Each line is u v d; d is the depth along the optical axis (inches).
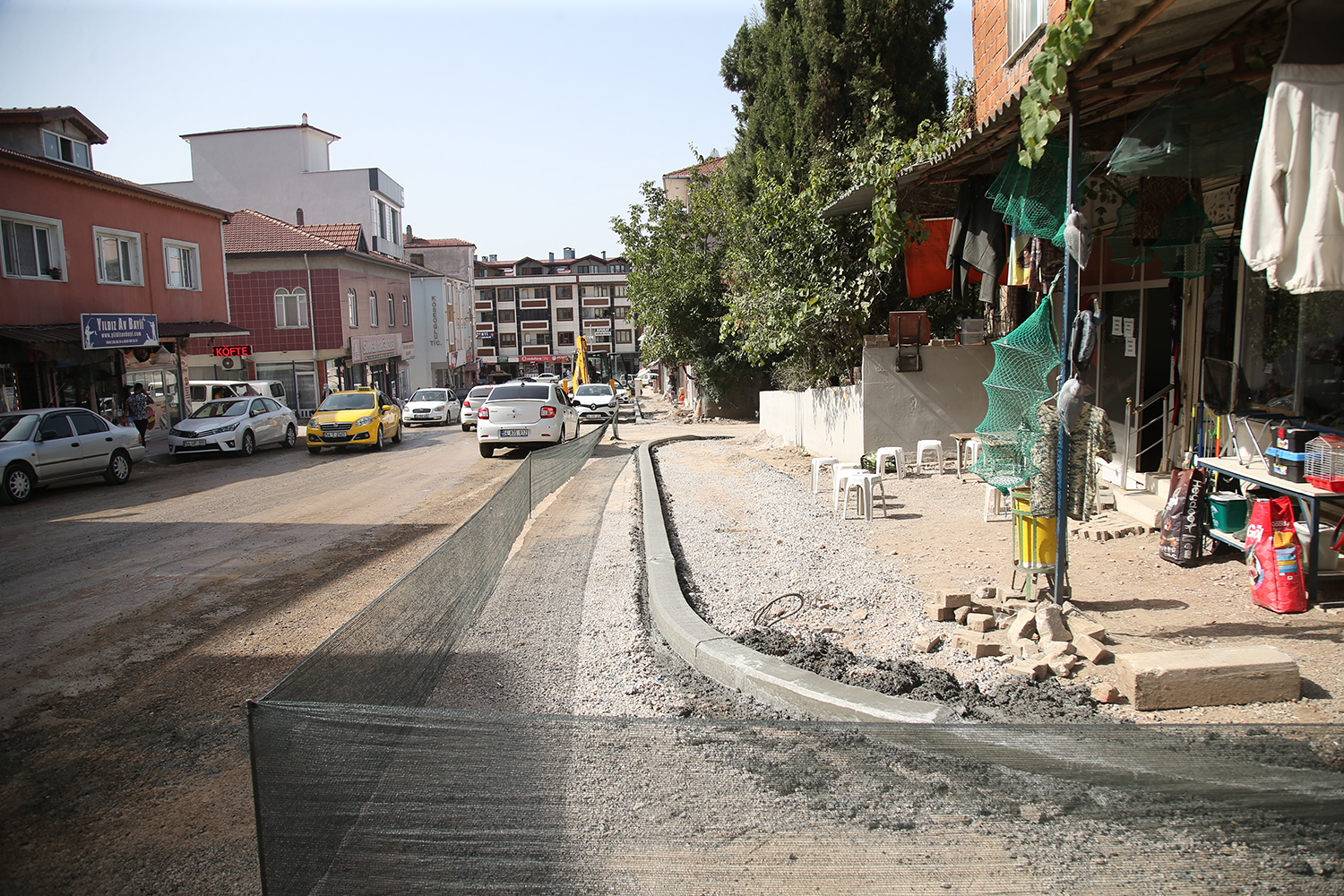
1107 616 203.8
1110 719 149.7
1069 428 193.9
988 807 110.0
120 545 372.2
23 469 535.2
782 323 549.0
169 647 224.1
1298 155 154.3
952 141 375.9
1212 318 271.7
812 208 521.7
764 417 783.7
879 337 466.9
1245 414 245.6
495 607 249.0
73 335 748.0
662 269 1072.8
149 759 159.5
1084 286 376.5
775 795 111.6
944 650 193.0
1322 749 106.6
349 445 836.0
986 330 473.4
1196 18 179.8
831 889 101.6
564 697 180.7
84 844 131.5
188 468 734.5
